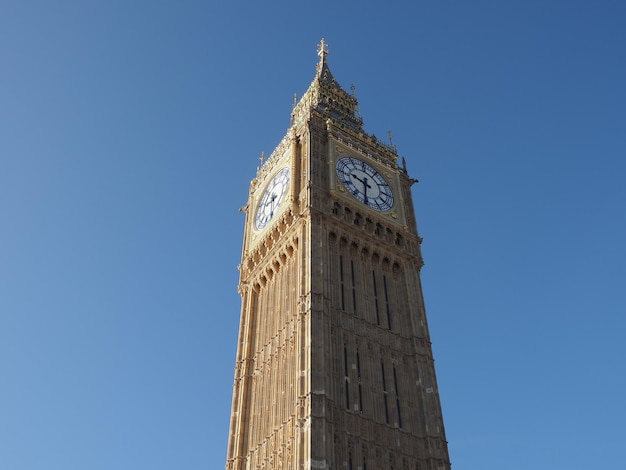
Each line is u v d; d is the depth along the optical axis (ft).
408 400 187.11
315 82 302.04
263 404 192.24
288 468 164.96
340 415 169.89
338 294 197.06
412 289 215.92
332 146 236.02
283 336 197.26
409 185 252.83
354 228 215.92
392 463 170.81
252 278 228.43
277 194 234.79
